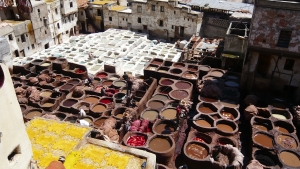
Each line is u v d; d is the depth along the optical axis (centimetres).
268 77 2941
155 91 3162
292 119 2588
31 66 3809
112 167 1469
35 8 4866
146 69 3522
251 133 2428
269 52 2741
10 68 3553
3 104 955
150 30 5691
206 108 2795
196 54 4062
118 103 3077
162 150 2241
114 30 5700
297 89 2845
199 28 5191
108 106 2914
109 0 6362
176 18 5272
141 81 3312
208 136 2391
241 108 2875
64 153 1545
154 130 2456
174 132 2431
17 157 1061
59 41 5744
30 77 3481
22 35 4712
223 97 2911
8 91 986
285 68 2830
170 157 2216
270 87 2972
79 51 4700
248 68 2933
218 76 3344
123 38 5259
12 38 4478
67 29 5909
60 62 3797
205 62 3834
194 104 2995
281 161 2100
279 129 2520
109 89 3294
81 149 1574
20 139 1063
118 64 3909
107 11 5922
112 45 4900
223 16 5194
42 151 1555
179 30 5366
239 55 3484
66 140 1641
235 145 2291
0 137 940
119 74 3800
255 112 2627
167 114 2708
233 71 3594
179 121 2534
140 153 1548
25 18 4825
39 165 1461
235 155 2123
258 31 2689
